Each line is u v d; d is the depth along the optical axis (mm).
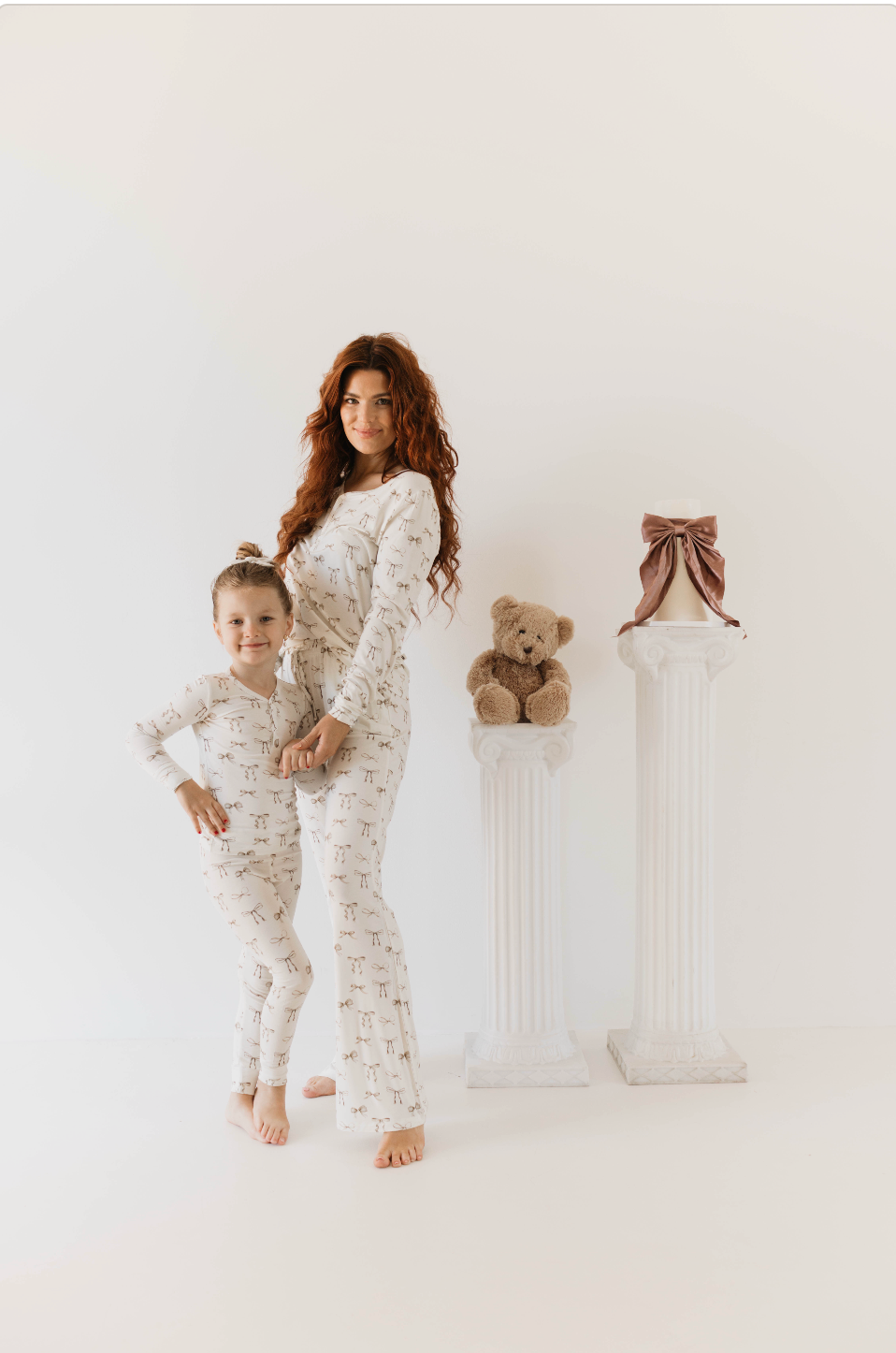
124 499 2547
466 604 2564
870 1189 1800
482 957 2607
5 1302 1501
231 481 2549
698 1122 2082
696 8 2506
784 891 2617
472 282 2527
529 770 2314
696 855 2330
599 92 2512
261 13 2490
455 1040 2586
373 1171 1891
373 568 2055
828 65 2512
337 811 1977
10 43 2500
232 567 1980
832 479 2568
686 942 2334
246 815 2004
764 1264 1571
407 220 2520
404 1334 1414
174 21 2490
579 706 2592
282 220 2514
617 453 2555
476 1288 1520
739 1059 2311
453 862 2592
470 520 2559
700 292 2541
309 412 2537
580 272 2533
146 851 2590
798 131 2521
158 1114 2156
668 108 2516
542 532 2564
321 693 2090
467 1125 2088
